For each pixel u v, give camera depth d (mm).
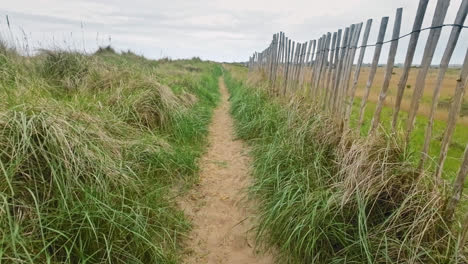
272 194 3023
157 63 13883
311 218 2201
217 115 7828
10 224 1501
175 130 4723
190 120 5309
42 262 1670
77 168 2084
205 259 2400
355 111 5887
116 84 5117
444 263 1701
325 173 2863
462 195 1903
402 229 1934
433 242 1802
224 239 2668
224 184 3705
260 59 11977
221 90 14562
